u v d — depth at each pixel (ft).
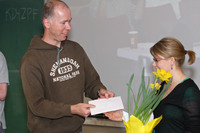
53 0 5.95
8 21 11.22
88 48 10.12
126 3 9.39
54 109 5.49
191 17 8.56
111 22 9.69
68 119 6.23
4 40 11.34
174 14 8.77
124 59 9.62
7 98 11.38
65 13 5.73
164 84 5.54
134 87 9.53
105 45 9.87
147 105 4.94
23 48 11.12
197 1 8.43
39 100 5.66
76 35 10.24
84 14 10.04
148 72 9.30
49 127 6.07
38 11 10.66
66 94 6.12
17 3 10.96
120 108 5.53
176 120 4.93
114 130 9.88
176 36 8.82
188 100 4.78
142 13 9.20
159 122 5.16
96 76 7.04
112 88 9.91
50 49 6.01
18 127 11.34
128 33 9.48
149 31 9.17
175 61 5.08
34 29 10.84
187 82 5.01
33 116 6.06
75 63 6.40
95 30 9.95
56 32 5.81
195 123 4.69
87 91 6.94
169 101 5.02
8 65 11.36
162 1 8.88
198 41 8.54
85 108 5.39
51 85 5.96
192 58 5.25
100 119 9.98
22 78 5.73
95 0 9.83
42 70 5.83
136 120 4.70
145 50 9.29
